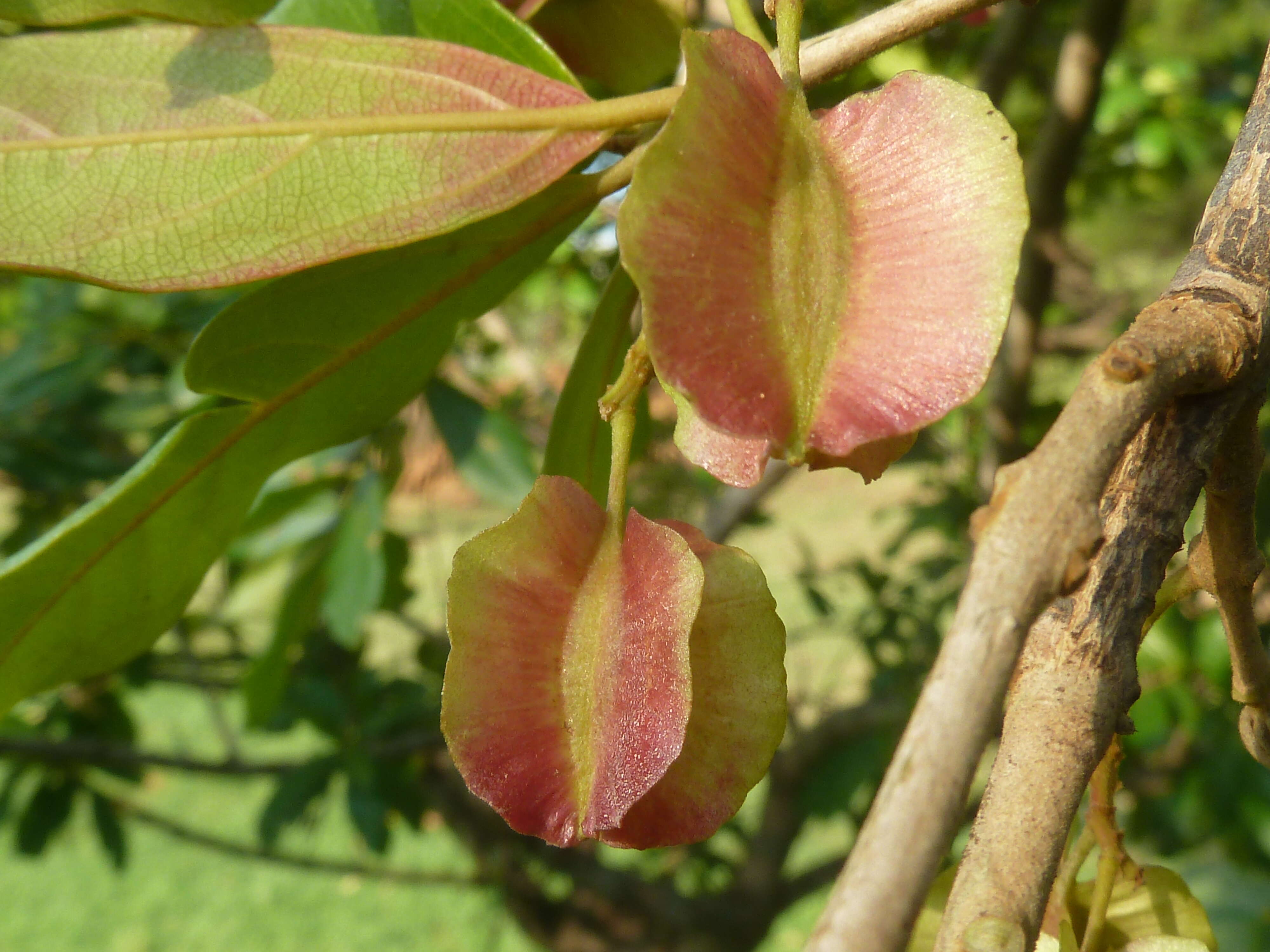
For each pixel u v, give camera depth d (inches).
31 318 18.5
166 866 43.2
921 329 4.1
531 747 4.7
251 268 5.0
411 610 35.1
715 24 13.4
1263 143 4.4
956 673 3.1
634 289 6.4
